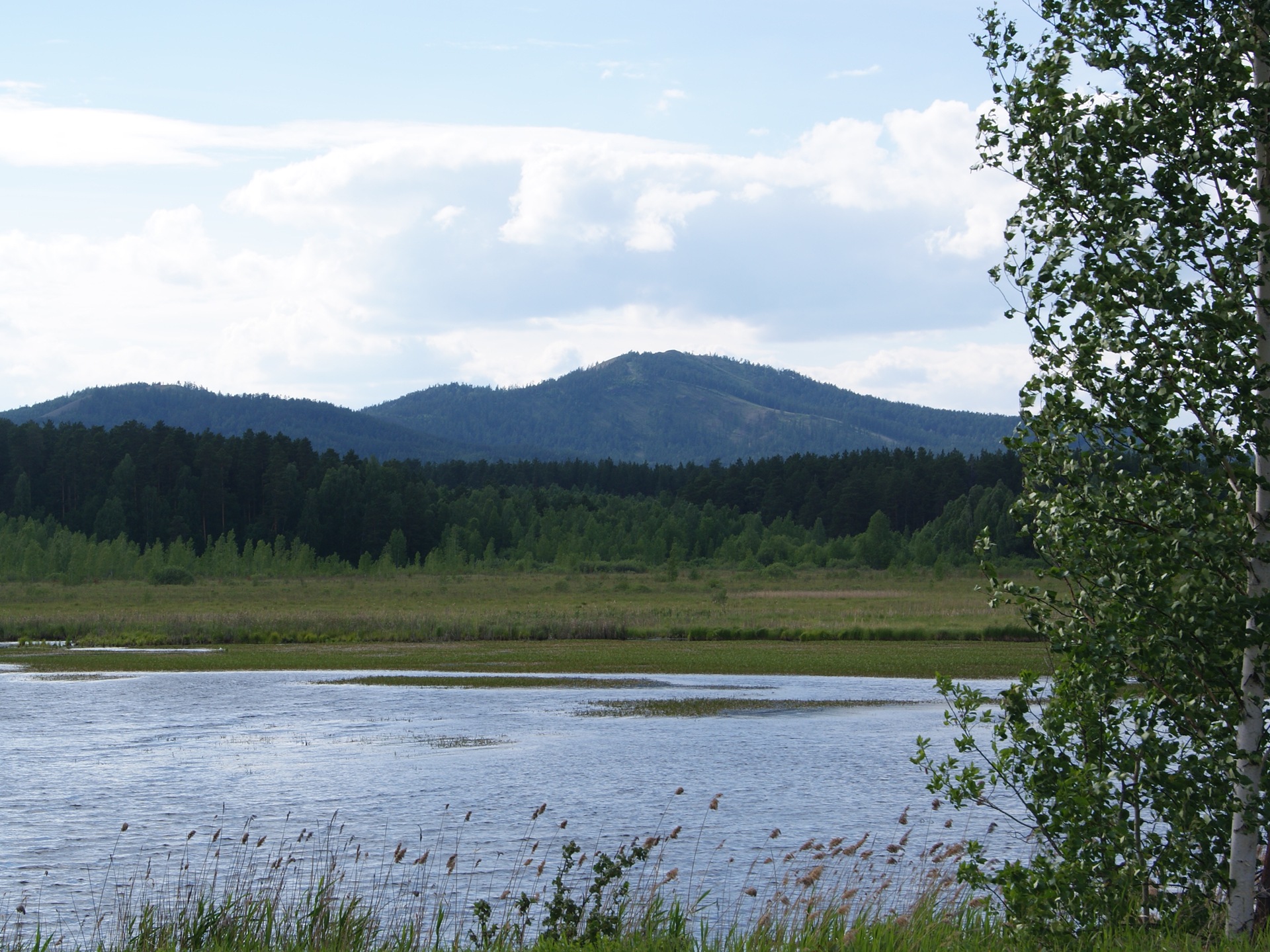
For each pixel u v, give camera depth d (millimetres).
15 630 62812
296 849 19125
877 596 95875
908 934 10062
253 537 166875
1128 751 9984
